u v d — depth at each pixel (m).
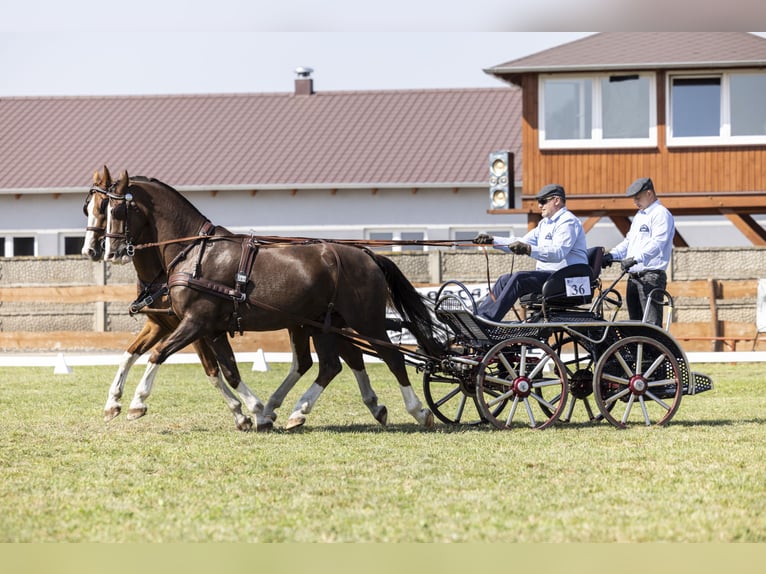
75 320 23.70
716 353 20.42
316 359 21.62
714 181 25.98
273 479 8.55
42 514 7.36
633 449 9.95
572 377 12.05
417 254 22.67
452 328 11.72
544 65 25.81
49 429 11.66
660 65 25.41
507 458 9.48
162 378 18.56
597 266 12.00
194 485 8.34
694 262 22.55
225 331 11.43
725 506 7.50
